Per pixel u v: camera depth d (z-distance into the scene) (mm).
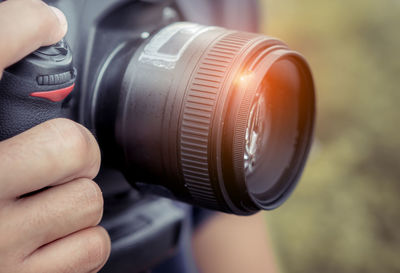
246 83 571
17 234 494
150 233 686
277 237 3158
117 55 649
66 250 528
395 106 3898
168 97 594
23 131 536
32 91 525
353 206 3367
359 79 4070
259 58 589
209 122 570
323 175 3521
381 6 4359
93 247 547
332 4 4422
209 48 608
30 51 505
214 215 955
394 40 4262
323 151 3719
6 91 515
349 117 3877
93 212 542
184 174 601
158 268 863
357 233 3229
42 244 516
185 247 868
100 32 632
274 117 708
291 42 4398
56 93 544
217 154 571
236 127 562
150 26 705
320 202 3383
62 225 519
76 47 601
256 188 667
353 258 3141
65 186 526
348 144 3697
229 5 888
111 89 631
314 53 4301
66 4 589
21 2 492
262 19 1056
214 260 955
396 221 3365
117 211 679
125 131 620
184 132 583
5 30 475
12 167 482
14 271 504
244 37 626
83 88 615
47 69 526
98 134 646
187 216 853
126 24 668
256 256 971
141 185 665
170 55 618
